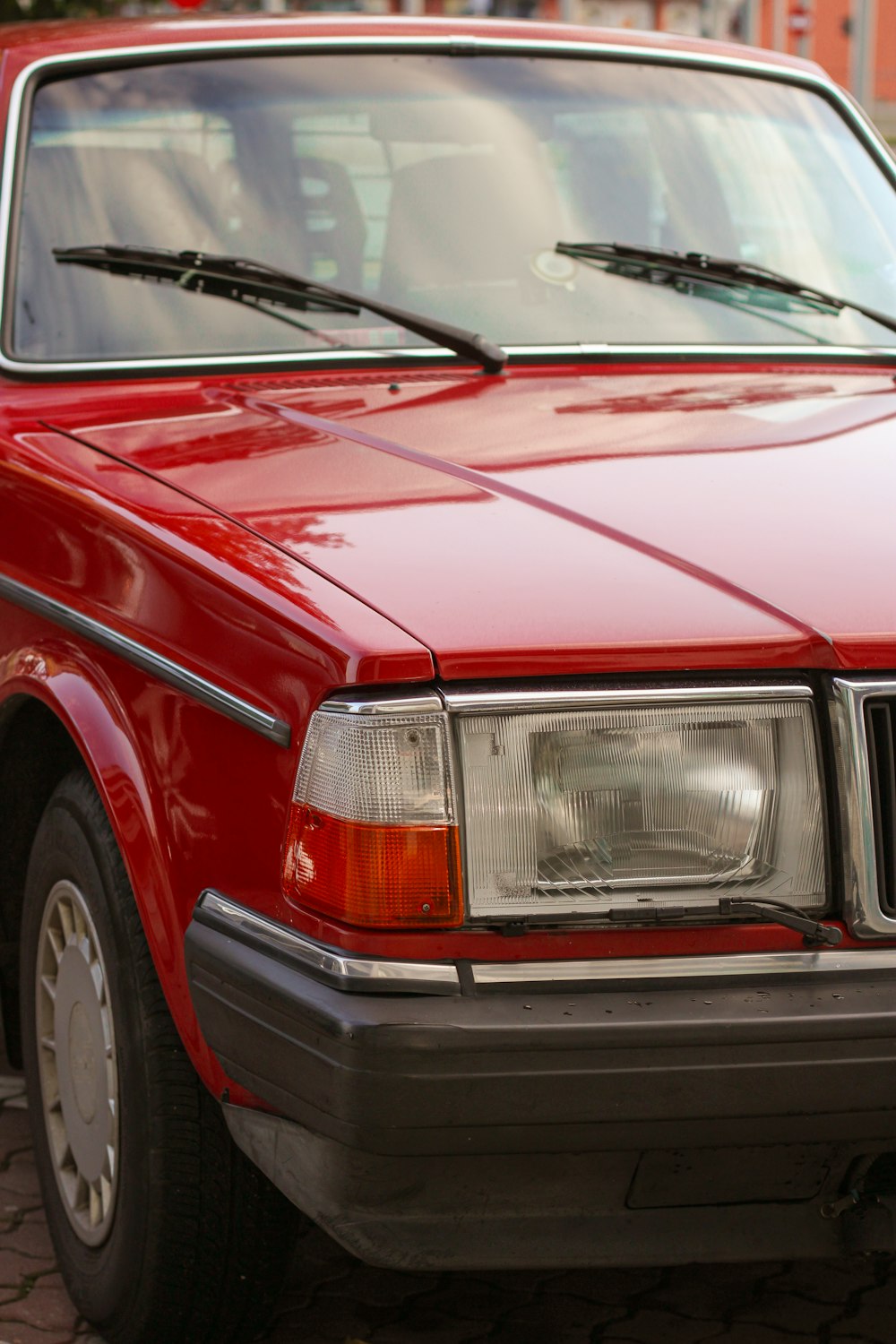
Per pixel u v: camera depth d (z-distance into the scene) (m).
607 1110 2.39
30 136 4.17
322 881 2.49
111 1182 3.23
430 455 3.28
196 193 4.17
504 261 4.23
